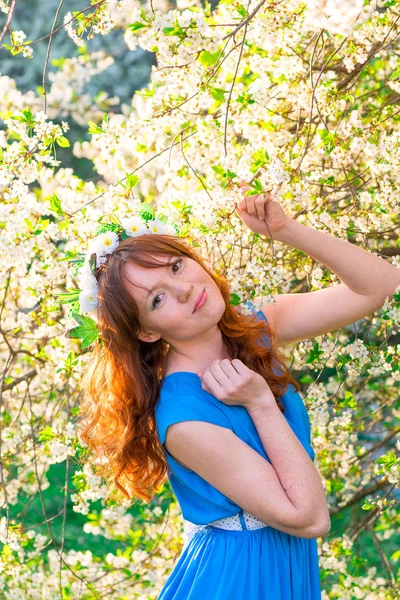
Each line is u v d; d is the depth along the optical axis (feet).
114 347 5.40
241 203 5.98
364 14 4.95
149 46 6.90
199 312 5.24
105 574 9.96
